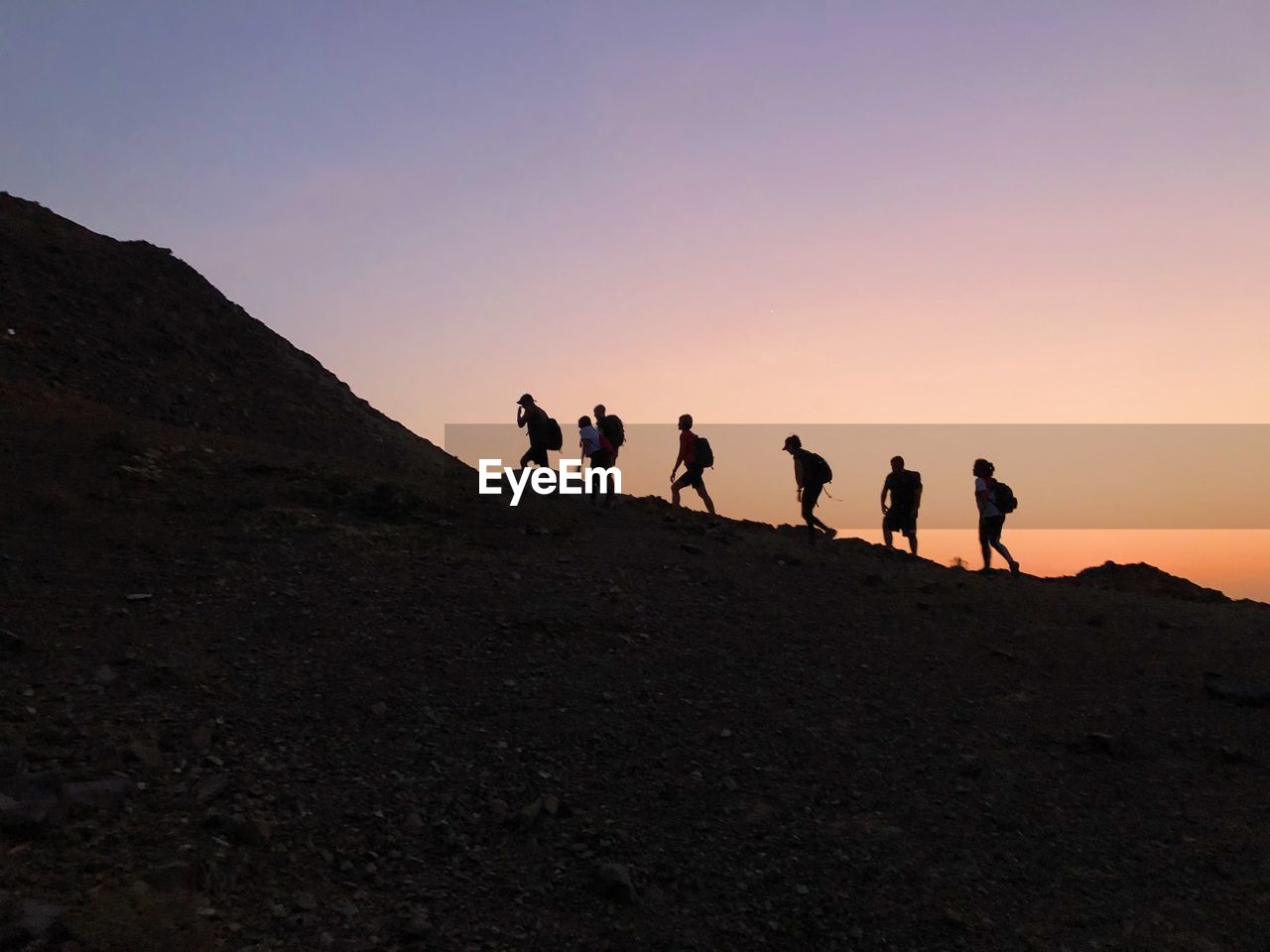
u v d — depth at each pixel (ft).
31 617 24.32
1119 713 27.96
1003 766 24.09
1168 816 22.09
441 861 17.51
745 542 45.37
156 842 16.10
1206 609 41.39
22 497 33.06
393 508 39.96
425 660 25.71
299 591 29.19
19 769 17.38
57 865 14.94
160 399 54.19
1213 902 18.65
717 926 16.62
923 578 42.37
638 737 23.31
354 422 66.85
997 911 17.98
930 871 19.06
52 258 65.10
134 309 64.54
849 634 32.76
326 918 15.17
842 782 22.36
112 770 17.93
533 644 27.94
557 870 17.74
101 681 21.44
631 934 16.11
